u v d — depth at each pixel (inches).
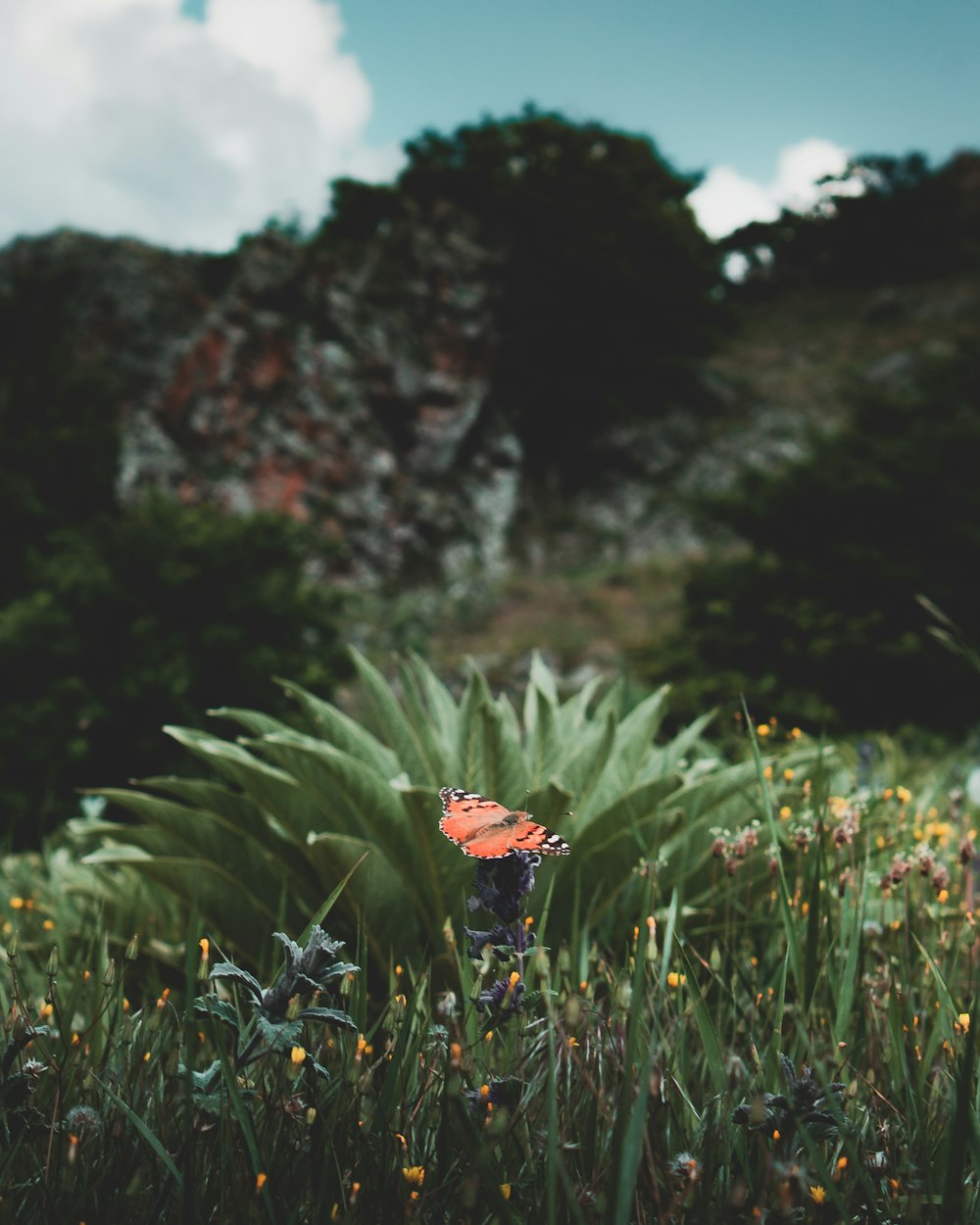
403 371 1226.6
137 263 1195.9
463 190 1412.4
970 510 496.4
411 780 102.9
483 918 87.5
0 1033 54.7
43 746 393.1
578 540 1305.4
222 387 1138.0
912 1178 47.0
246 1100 47.1
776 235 1737.2
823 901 78.0
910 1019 64.1
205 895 99.0
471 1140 37.4
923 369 640.4
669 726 470.3
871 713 468.1
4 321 1116.5
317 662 479.2
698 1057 62.6
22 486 762.8
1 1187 42.7
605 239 1330.0
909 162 1813.5
